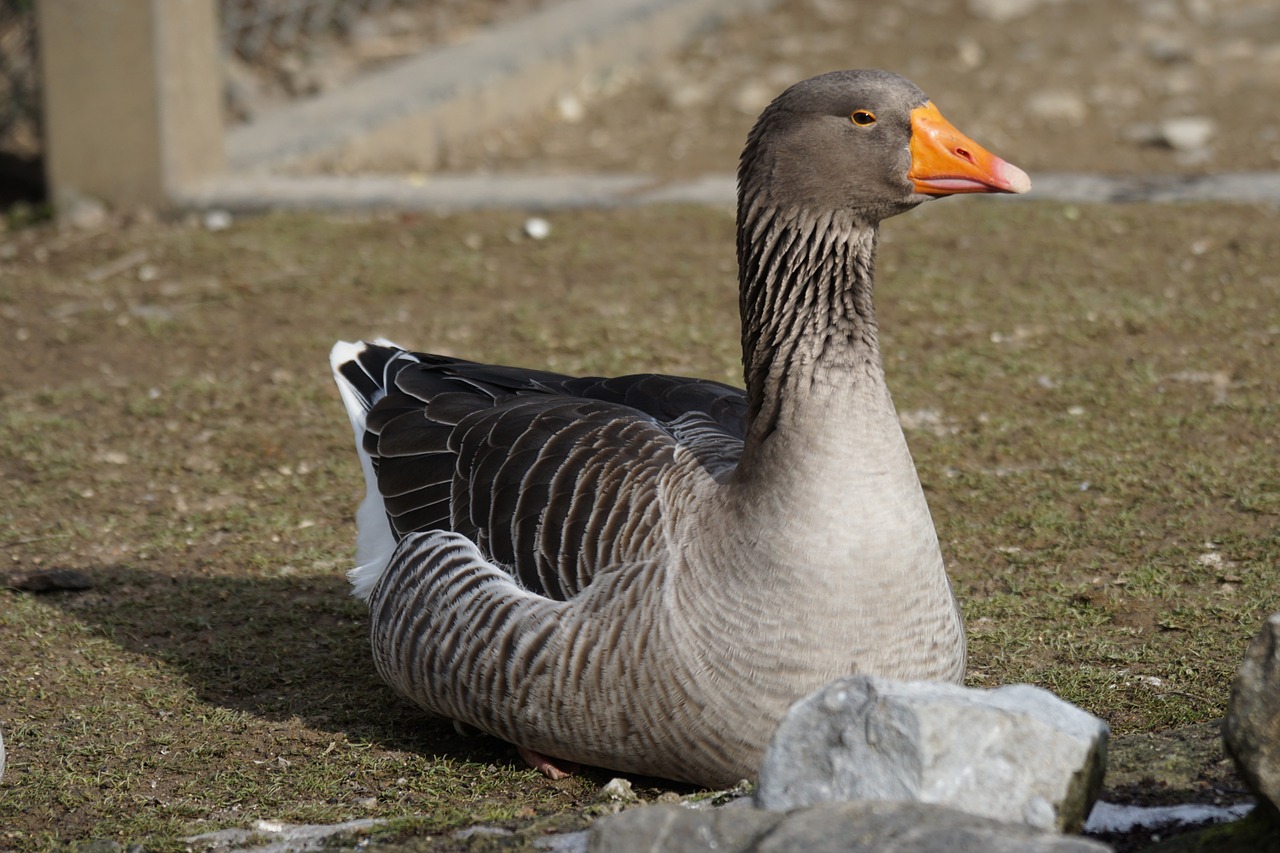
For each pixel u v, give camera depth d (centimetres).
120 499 1234
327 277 1731
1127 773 706
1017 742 603
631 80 2614
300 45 2556
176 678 948
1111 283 1587
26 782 812
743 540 721
